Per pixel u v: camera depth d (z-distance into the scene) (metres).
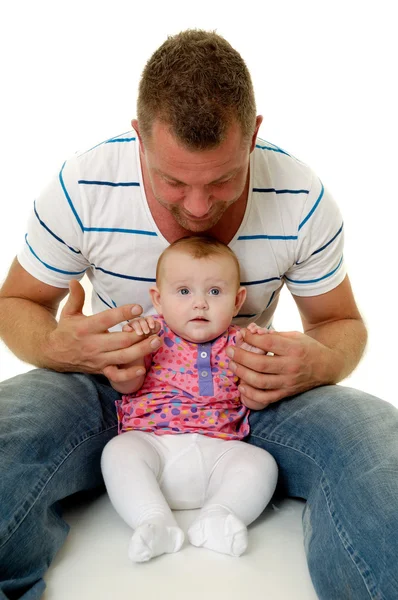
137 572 1.41
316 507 1.50
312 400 1.68
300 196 1.76
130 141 1.74
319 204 1.77
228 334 1.75
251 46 3.83
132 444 1.59
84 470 1.63
